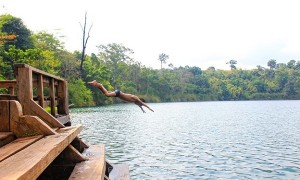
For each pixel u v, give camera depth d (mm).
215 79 146500
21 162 2986
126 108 66188
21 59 37281
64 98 8641
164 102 121000
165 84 121188
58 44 61156
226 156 15258
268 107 75938
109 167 7578
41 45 56312
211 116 45812
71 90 62969
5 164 2949
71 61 63594
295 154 15742
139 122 34969
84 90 66812
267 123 33812
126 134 24109
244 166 13125
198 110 63719
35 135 4789
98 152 6477
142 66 116312
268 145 18688
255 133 24828
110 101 86312
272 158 14750
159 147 17969
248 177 11391
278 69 153125
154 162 13852
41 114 5691
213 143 19516
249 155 15547
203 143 19547
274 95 144125
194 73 150125
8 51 39219
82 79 71250
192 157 15016
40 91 6547
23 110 5617
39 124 4812
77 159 5410
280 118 41188
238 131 26297
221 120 38438
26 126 4801
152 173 11891
